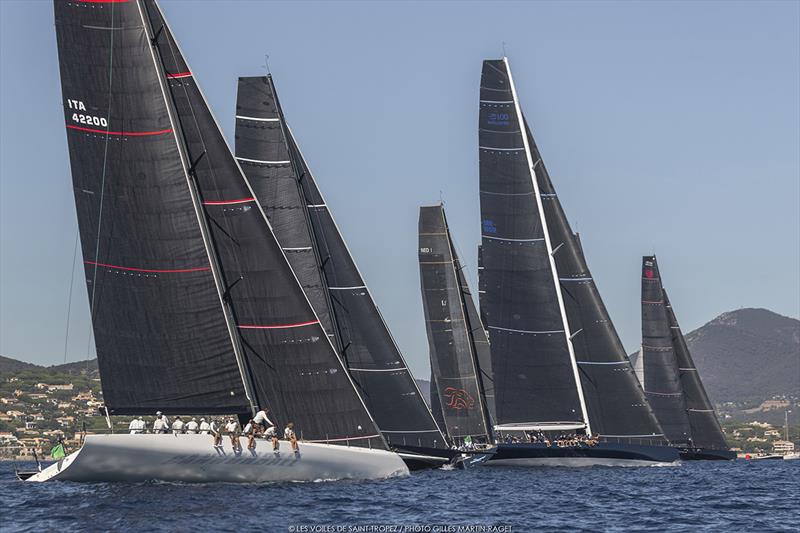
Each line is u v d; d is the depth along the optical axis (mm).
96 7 150625
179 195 152375
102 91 151250
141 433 147500
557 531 127875
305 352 163000
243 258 160750
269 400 161750
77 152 151625
